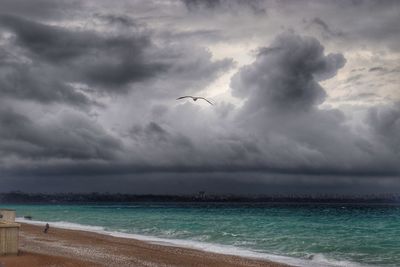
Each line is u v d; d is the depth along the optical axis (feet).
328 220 307.37
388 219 325.42
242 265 98.17
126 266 92.58
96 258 102.42
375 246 140.46
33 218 357.61
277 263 102.53
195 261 102.58
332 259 111.86
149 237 170.91
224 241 156.46
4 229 96.27
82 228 226.17
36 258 94.07
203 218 342.44
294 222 284.82
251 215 404.77
